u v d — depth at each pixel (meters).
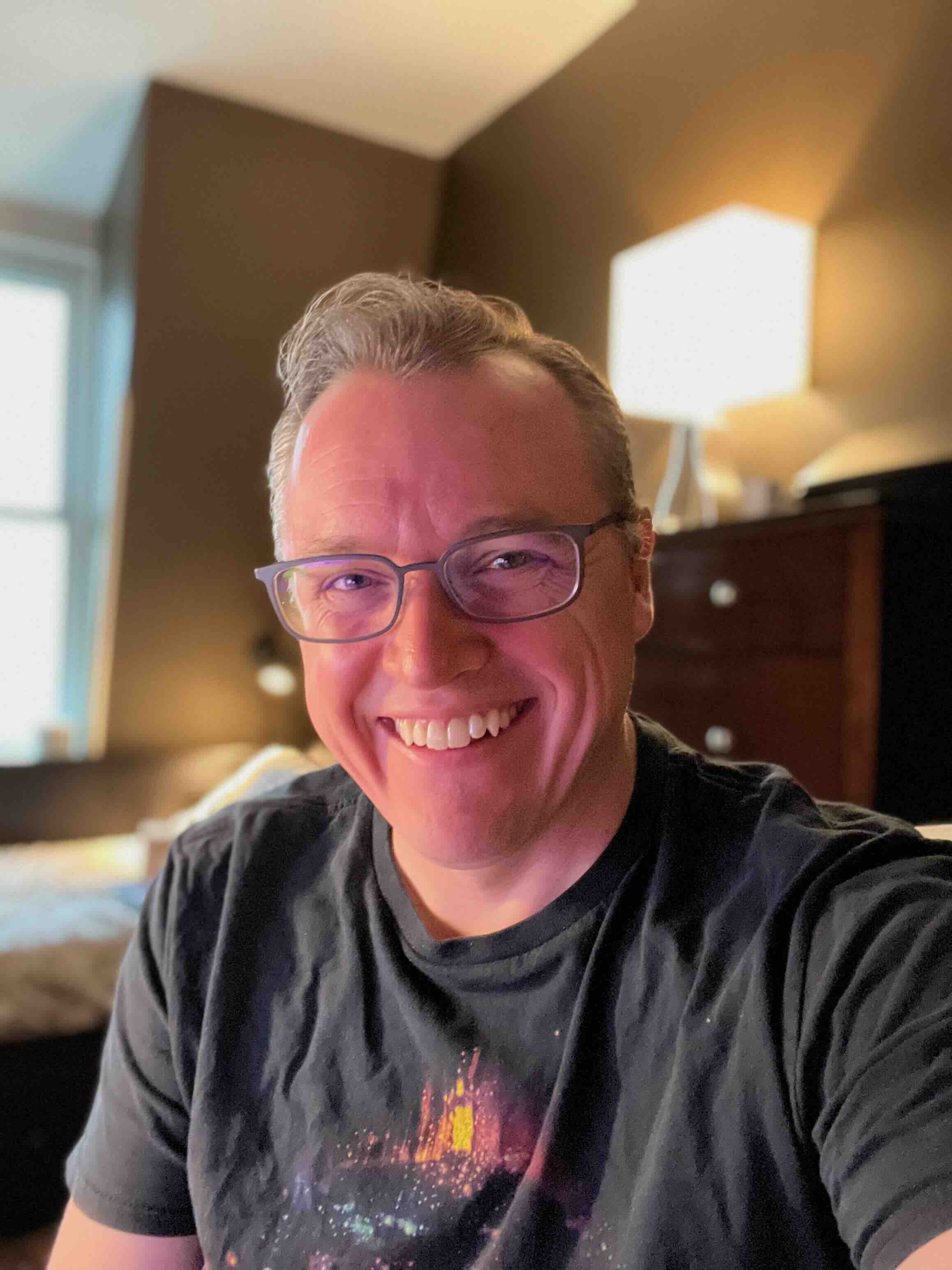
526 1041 0.68
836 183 2.11
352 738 0.75
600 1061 0.65
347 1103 0.72
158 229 3.26
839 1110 0.53
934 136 1.90
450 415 0.68
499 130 3.39
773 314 2.05
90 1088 1.93
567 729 0.70
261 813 0.93
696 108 2.53
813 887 0.64
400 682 0.70
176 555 3.55
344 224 3.59
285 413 0.82
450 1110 0.68
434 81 3.19
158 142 3.17
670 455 2.54
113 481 3.49
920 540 1.48
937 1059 0.50
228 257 3.41
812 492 2.07
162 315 3.35
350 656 0.72
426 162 3.69
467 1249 0.64
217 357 3.47
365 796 0.91
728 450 2.38
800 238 2.10
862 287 2.04
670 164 2.62
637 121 2.75
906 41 1.96
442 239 3.76
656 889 0.69
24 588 3.93
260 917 0.84
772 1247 0.54
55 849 3.12
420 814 0.71
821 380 2.14
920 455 1.91
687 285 2.05
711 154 2.48
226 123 3.26
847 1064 0.54
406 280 0.80
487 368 0.70
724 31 2.45
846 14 2.11
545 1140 0.63
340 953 0.78
